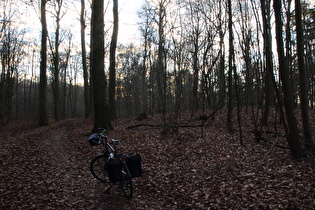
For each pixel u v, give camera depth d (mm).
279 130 10273
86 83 22828
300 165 5762
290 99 6238
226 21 10305
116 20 17141
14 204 4418
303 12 14516
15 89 39250
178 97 11750
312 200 4012
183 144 9016
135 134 11227
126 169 4688
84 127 15742
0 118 21188
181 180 5578
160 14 11586
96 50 11430
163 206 4375
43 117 19109
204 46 11797
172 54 11602
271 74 6449
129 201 4621
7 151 8797
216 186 5074
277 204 4020
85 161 7355
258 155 7078
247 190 4703
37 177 5941
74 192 5066
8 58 26766
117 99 42219
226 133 10453
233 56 8602
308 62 15992
